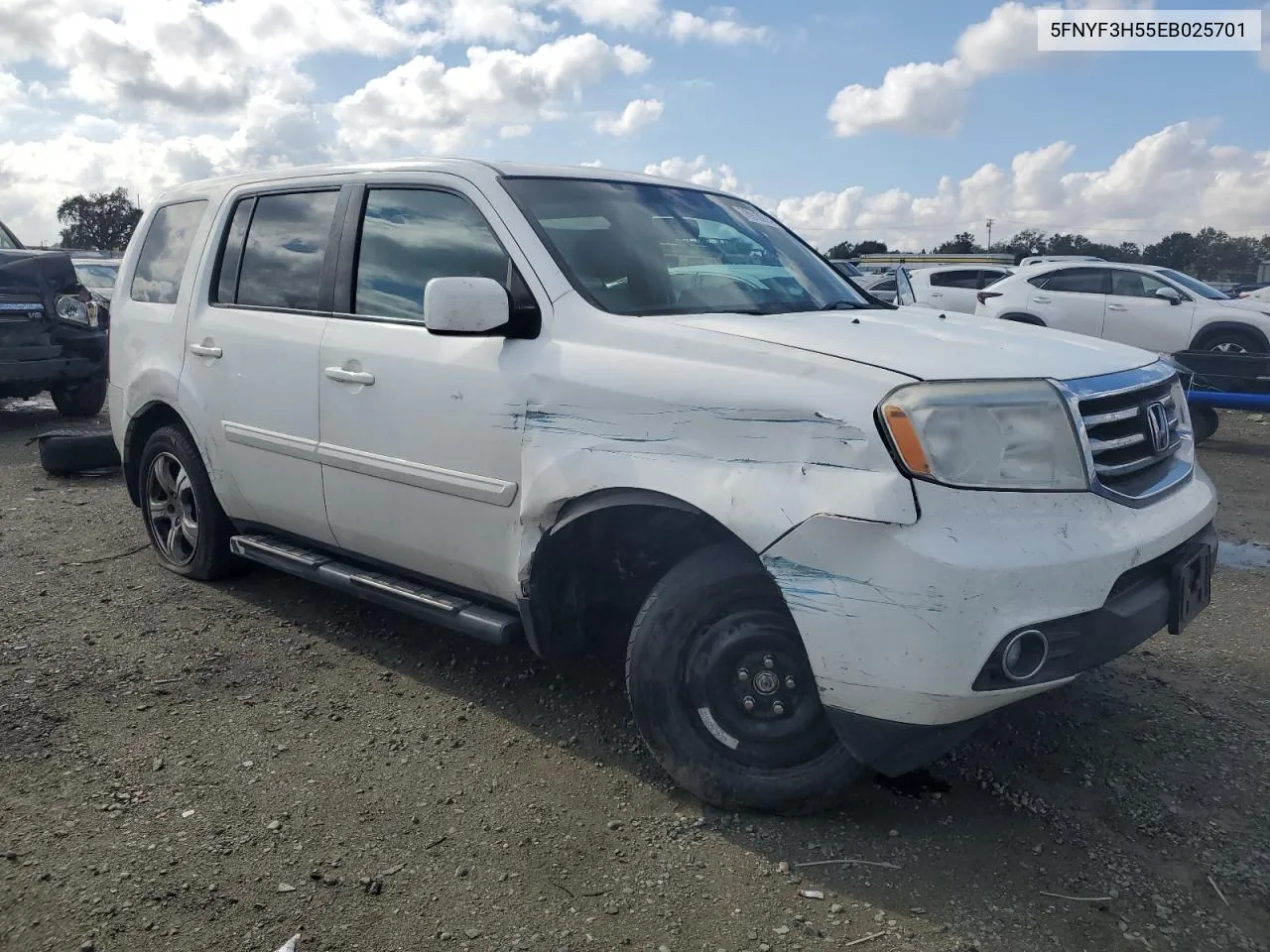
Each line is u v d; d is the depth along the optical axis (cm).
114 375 517
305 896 261
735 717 293
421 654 416
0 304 885
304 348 397
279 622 450
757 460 272
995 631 246
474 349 339
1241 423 1116
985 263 2341
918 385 257
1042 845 284
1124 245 6244
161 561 519
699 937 246
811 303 371
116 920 251
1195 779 319
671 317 317
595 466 299
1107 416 277
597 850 282
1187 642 435
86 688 380
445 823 295
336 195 407
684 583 293
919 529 249
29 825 290
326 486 394
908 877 269
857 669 257
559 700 374
